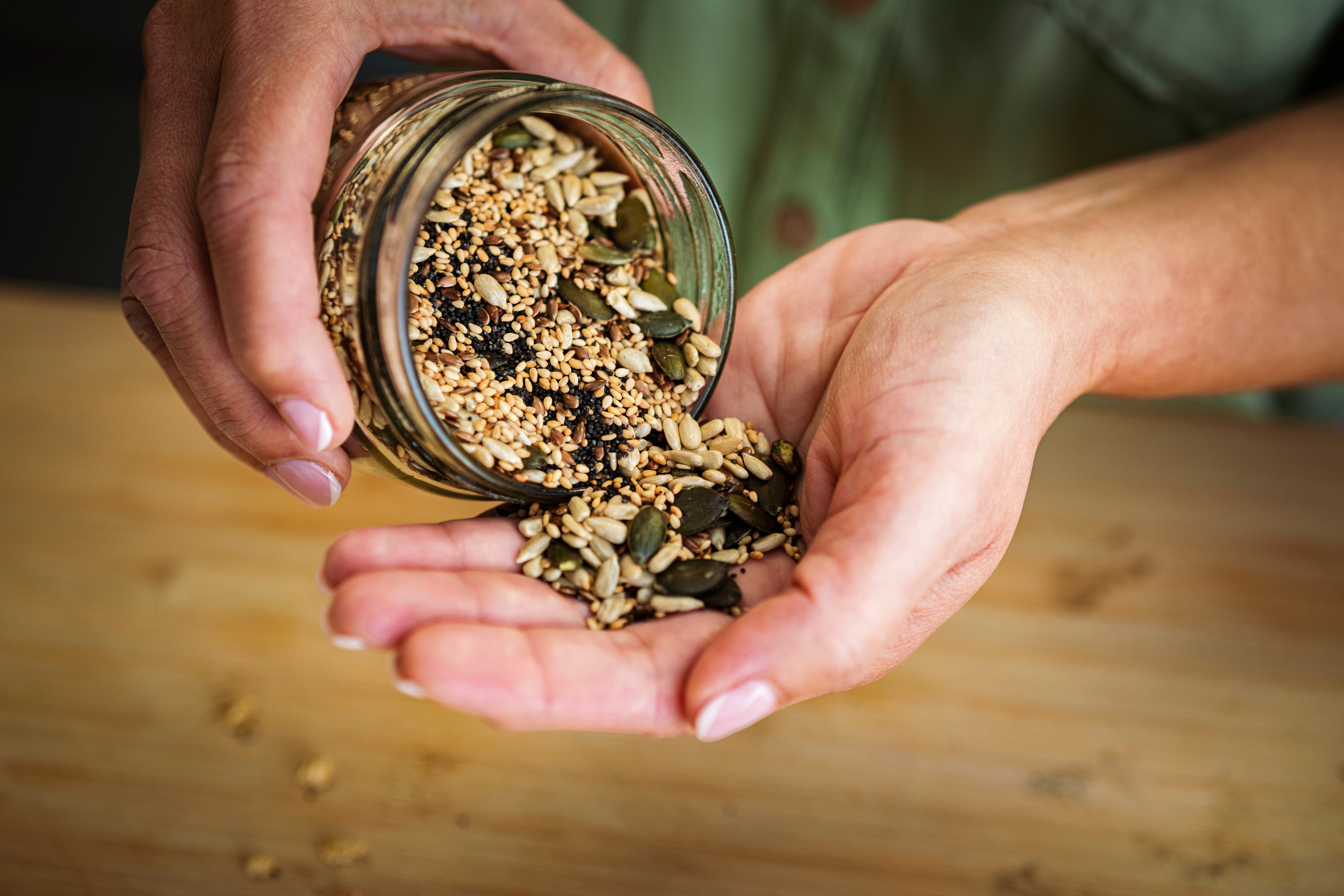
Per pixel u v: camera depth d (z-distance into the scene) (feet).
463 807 1.37
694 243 1.34
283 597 1.54
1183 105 1.73
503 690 1.05
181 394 1.36
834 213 1.86
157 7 1.27
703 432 1.35
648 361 1.34
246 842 1.33
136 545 1.59
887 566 1.09
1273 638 1.57
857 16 1.71
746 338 1.41
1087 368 1.36
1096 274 1.37
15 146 2.50
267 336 1.12
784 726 1.45
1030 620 1.57
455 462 1.18
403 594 1.10
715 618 1.17
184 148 1.24
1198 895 1.34
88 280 2.61
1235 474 1.82
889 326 1.24
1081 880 1.34
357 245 1.17
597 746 1.42
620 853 1.34
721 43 1.78
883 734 1.45
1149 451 1.88
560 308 1.34
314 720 1.42
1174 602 1.61
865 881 1.33
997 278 1.26
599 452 1.30
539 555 1.23
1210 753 1.45
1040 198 1.55
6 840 1.32
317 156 1.17
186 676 1.45
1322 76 1.79
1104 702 1.49
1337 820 1.40
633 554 1.23
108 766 1.37
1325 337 1.54
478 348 1.30
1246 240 1.49
